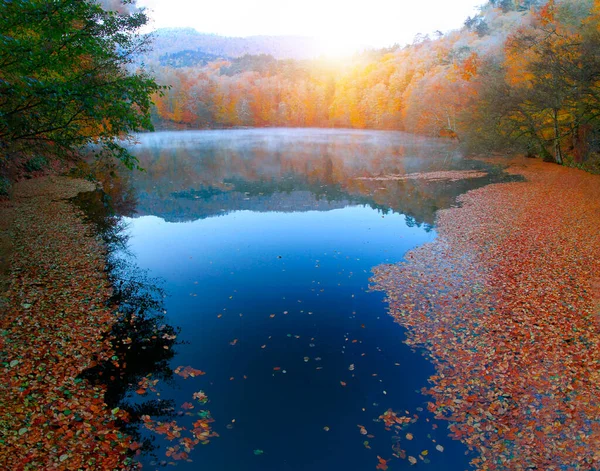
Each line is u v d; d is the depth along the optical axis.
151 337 7.71
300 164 34.91
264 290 9.90
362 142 54.72
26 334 7.30
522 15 45.06
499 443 5.21
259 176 29.02
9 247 11.55
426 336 7.75
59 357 6.79
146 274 10.85
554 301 8.62
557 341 7.22
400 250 12.68
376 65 89.12
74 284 9.56
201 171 31.27
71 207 17.08
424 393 6.19
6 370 6.23
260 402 6.02
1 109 7.23
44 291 9.03
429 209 17.81
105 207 17.81
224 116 93.81
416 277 10.44
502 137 28.53
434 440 5.30
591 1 25.08
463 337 7.61
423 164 32.69
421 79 60.69
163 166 33.50
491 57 34.25
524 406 5.79
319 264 11.62
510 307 8.55
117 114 7.81
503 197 18.83
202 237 14.39
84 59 9.73
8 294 8.71
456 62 49.47
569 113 25.39
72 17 7.28
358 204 19.72
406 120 67.06
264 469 4.87
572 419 5.49
